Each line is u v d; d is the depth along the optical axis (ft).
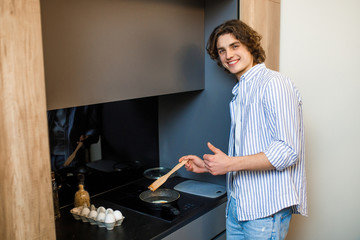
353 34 6.42
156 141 7.16
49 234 3.24
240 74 4.93
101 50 4.36
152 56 5.11
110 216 4.72
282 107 4.16
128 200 5.81
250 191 4.56
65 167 5.55
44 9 3.70
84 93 4.20
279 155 4.06
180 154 6.90
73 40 4.02
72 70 4.04
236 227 5.10
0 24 2.74
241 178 4.61
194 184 6.49
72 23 3.99
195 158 5.09
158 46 5.20
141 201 5.75
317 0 6.61
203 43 6.13
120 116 6.32
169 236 4.76
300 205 4.66
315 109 7.00
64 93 3.97
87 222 5.02
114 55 4.54
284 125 4.13
